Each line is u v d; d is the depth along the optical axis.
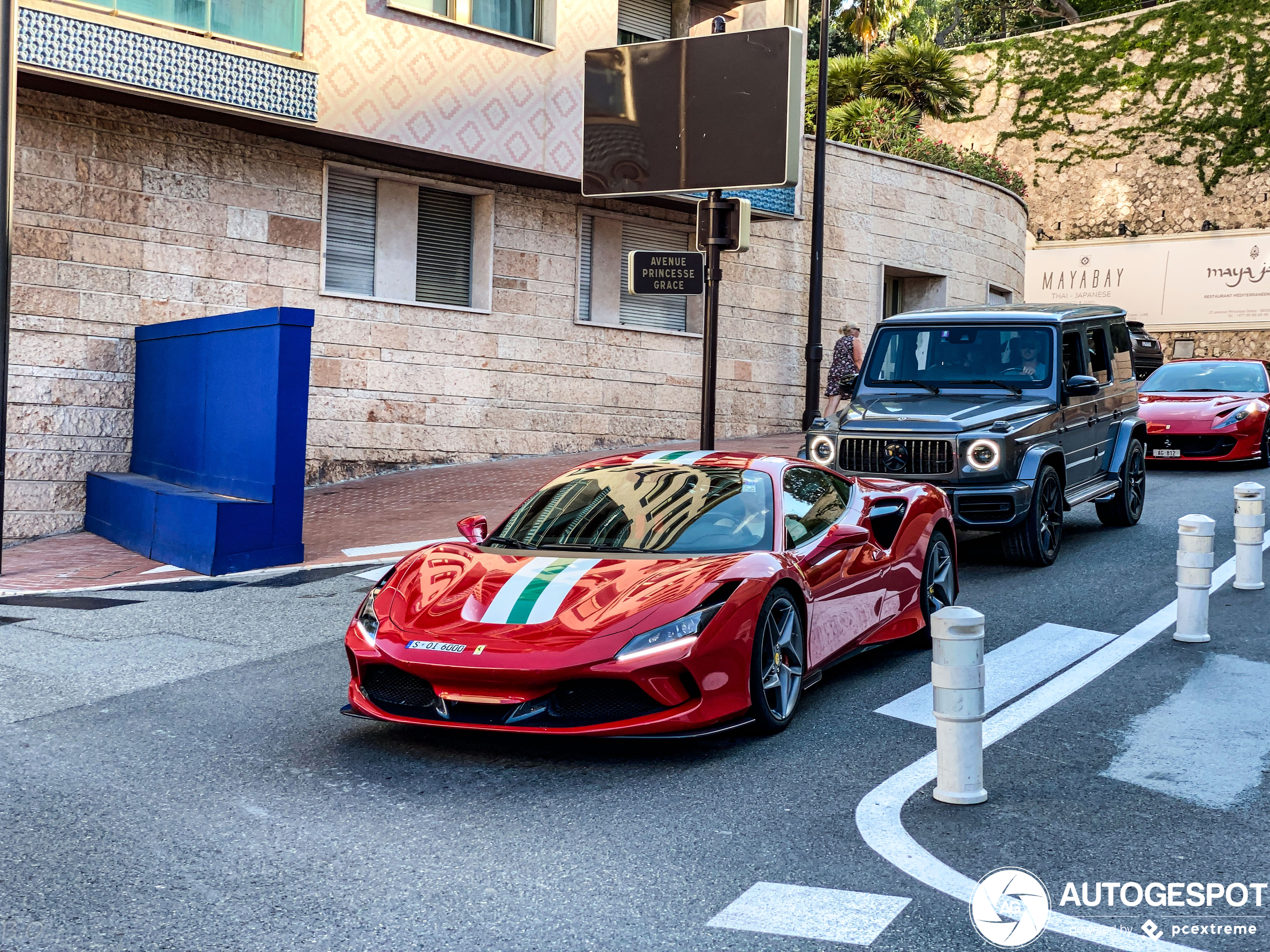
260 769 5.27
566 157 16.19
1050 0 46.81
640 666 5.10
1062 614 8.23
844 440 9.95
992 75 40.47
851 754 5.42
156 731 5.88
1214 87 36.44
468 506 13.68
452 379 16.75
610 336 18.48
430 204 16.78
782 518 6.21
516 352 17.41
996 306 11.71
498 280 17.16
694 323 19.98
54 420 13.54
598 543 6.16
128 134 13.85
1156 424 16.39
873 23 35.34
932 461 9.60
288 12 13.72
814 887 3.93
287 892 3.90
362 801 4.83
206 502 10.62
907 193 23.47
